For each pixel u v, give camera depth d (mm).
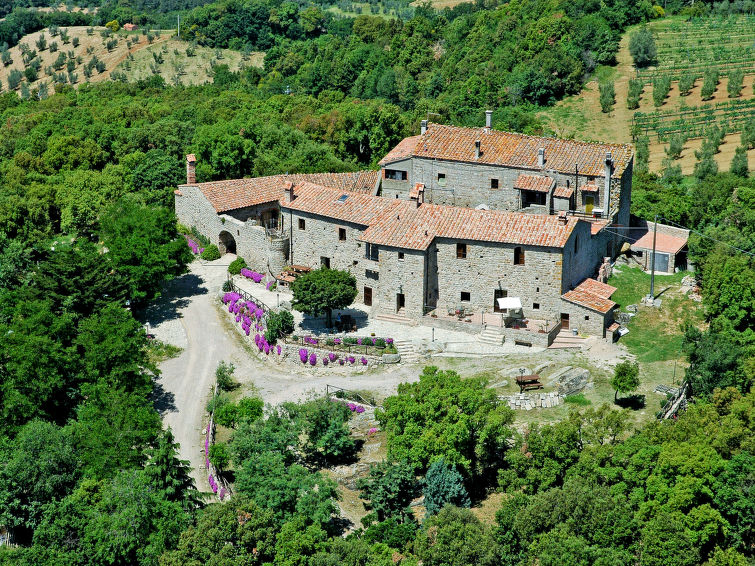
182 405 79438
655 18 197000
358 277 91062
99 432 69812
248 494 62906
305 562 57000
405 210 88812
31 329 80375
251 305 90125
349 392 77562
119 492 63656
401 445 66438
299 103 166625
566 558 54625
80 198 111125
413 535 60750
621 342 82312
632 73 172125
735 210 104688
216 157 121562
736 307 82125
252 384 80938
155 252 90375
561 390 75312
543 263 83000
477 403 66500
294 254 95688
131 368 77375
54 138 137000
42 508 67188
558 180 93750
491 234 84188
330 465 70312
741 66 168125
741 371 73875
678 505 58625
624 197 95938
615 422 64500
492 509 64688
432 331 84312
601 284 86062
